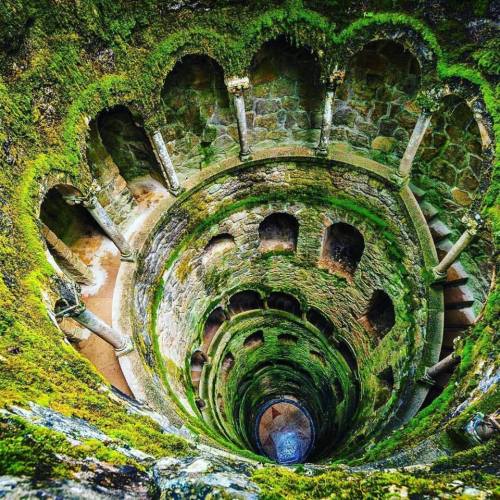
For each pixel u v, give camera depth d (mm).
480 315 8188
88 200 9633
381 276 14164
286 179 14227
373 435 11883
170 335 13188
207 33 10719
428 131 11898
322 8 10672
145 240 11797
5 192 7254
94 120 10648
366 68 11992
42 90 8398
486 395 6098
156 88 10781
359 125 13281
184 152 13125
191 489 3373
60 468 3148
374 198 13391
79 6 8742
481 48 9273
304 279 17203
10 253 6840
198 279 14898
